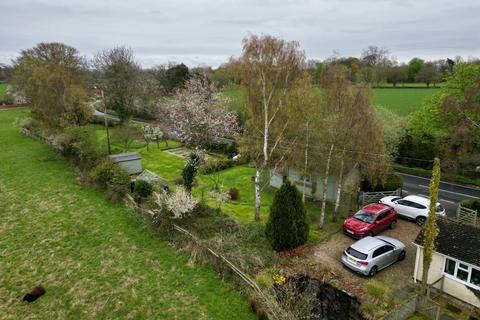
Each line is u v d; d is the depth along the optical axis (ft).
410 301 46.09
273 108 74.84
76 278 53.98
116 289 51.37
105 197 84.79
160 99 184.65
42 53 191.72
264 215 78.28
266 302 45.24
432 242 47.06
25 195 87.15
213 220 68.69
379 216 70.23
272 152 78.59
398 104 198.08
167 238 65.10
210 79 163.12
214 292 50.70
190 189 80.23
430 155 117.80
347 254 57.41
